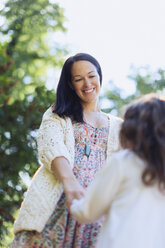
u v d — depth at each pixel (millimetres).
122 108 2869
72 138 3559
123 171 2605
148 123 2631
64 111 3664
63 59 14234
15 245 3303
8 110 9055
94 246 3205
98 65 3865
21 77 11945
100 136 3621
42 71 13141
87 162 3482
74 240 3230
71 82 3785
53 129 3551
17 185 8922
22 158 9062
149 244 2492
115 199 2621
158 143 2584
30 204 3318
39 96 9180
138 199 2557
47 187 3369
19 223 3307
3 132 8984
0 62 7184
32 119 9055
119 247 2479
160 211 2570
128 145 2703
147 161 2582
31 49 13742
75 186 3201
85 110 3750
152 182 2555
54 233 3256
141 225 2512
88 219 2693
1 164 8922
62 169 3307
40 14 14430
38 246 3246
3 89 7211
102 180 2633
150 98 2730
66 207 3303
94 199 2641
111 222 2555
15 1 14523
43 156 3438
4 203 8492
